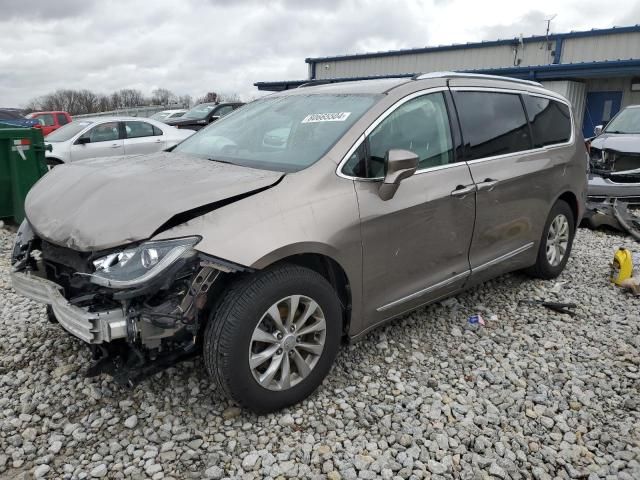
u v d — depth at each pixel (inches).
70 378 133.1
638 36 744.3
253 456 108.3
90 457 108.3
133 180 123.0
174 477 103.4
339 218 123.7
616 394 134.3
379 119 138.3
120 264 104.7
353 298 131.1
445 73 163.5
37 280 119.4
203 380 133.2
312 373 124.4
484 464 108.7
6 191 295.7
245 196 116.3
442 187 147.4
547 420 122.9
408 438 115.1
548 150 190.9
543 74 746.8
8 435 114.2
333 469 106.3
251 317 111.0
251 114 166.1
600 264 235.6
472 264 162.6
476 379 138.9
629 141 332.8
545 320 174.7
